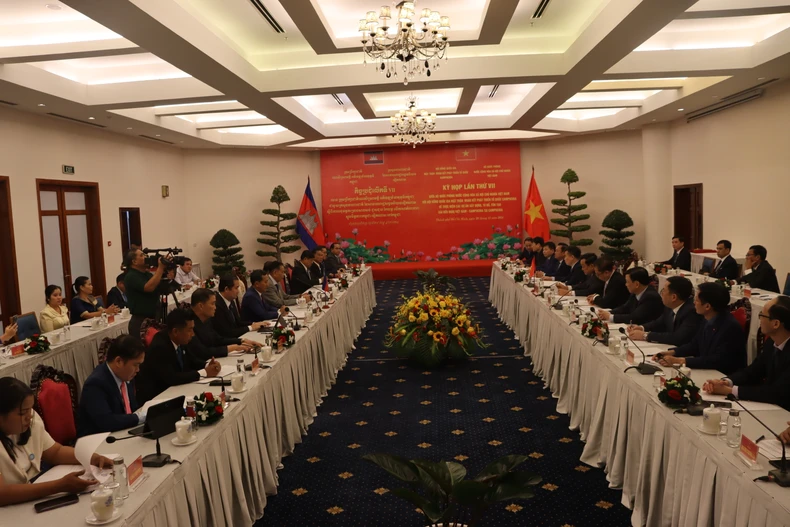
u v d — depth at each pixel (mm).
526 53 6832
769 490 1981
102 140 9695
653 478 2895
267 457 3523
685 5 4664
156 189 11648
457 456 4031
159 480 2227
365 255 14508
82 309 6688
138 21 4500
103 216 9664
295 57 6906
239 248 12562
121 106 7508
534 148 14016
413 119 9289
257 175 13586
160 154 11859
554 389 5227
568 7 5684
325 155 14375
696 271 9680
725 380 2986
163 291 4586
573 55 6410
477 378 5914
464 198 14258
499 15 5137
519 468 3803
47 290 6152
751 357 5203
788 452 2258
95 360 5535
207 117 10680
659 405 2877
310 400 4891
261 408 3549
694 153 10812
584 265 6680
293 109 8812
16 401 2219
